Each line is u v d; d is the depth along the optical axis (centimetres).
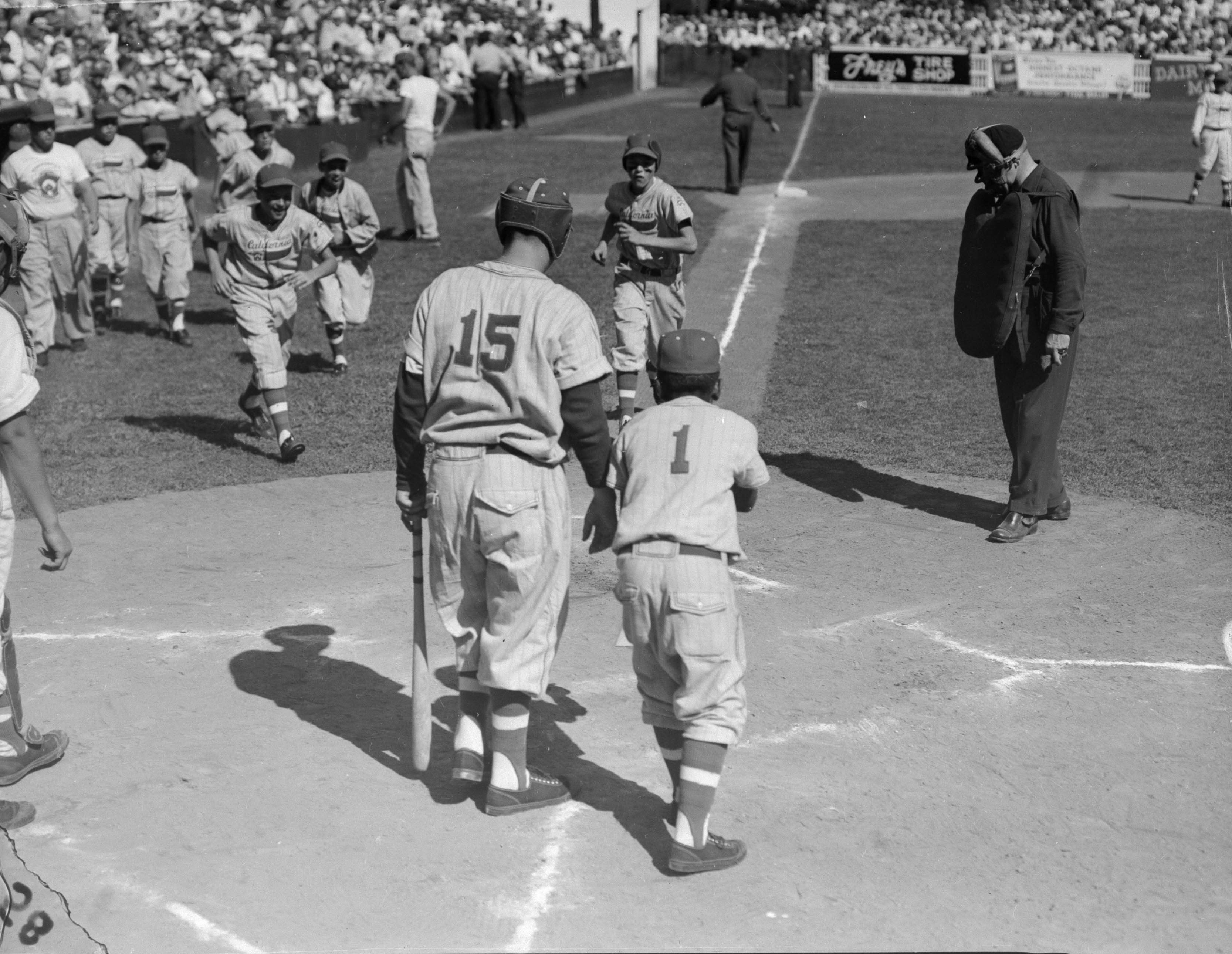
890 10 5012
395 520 802
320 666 598
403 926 409
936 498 842
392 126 2731
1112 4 4850
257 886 429
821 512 815
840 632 634
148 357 1241
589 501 836
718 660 430
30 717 545
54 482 877
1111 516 805
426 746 487
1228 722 547
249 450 952
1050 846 455
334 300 1143
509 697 465
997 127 736
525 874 437
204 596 679
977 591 689
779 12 5178
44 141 1167
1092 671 593
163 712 551
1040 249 723
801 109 3866
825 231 1806
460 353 454
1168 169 2530
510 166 2423
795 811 475
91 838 455
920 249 1695
